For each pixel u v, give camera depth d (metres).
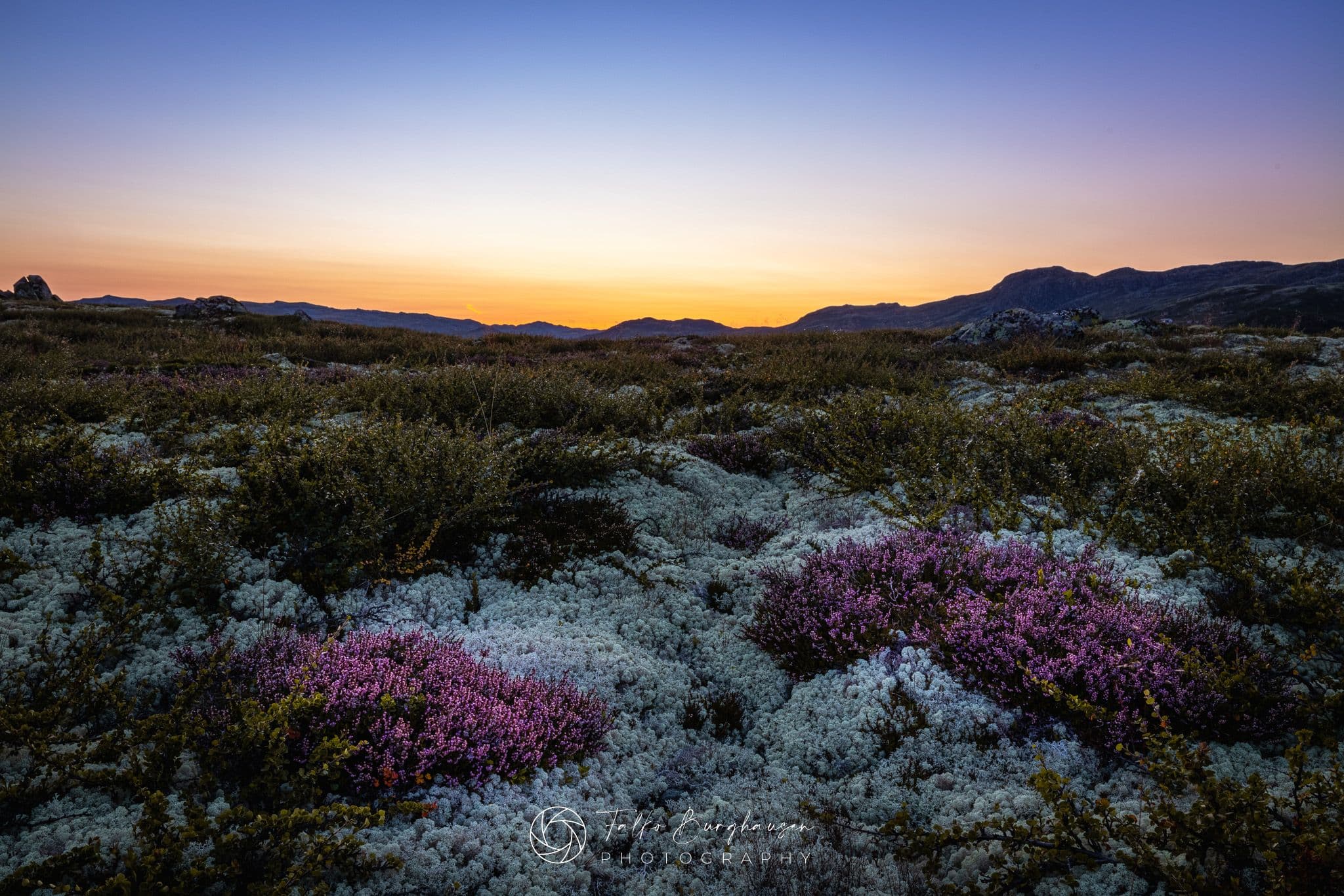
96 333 23.47
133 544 4.98
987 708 4.19
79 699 3.52
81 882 2.63
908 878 3.11
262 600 4.82
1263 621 4.66
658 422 11.53
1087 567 5.32
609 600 5.78
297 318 31.22
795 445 9.81
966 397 14.41
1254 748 3.68
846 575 5.61
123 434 8.38
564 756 3.90
